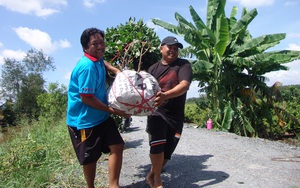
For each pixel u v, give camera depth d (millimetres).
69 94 3240
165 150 3859
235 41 12484
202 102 17453
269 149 6941
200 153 6059
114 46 4820
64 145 6457
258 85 13164
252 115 13062
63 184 4082
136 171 4773
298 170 4969
